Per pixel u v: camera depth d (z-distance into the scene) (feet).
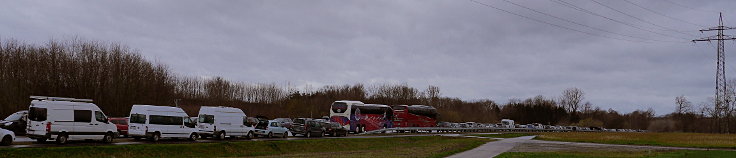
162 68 250.57
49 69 212.84
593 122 470.39
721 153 122.72
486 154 114.52
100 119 104.32
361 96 407.03
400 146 156.87
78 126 99.96
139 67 234.99
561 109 500.74
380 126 205.46
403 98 419.95
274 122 152.15
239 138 139.03
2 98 190.19
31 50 215.92
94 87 218.59
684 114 427.33
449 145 152.87
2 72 198.90
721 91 306.76
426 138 191.31
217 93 333.01
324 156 102.68
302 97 369.30
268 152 119.85
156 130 114.62
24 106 196.54
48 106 96.07
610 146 161.07
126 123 126.31
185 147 106.83
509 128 291.38
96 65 221.25
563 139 200.75
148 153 98.63
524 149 136.56
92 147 92.99
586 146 158.10
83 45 225.15
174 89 267.18
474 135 230.48
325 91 419.54
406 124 223.51
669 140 195.00
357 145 149.59
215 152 109.91
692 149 147.64
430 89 447.01
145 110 114.01
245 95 355.56
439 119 367.86
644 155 112.47
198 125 128.47
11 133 94.58
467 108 476.13
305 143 135.13
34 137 95.25
